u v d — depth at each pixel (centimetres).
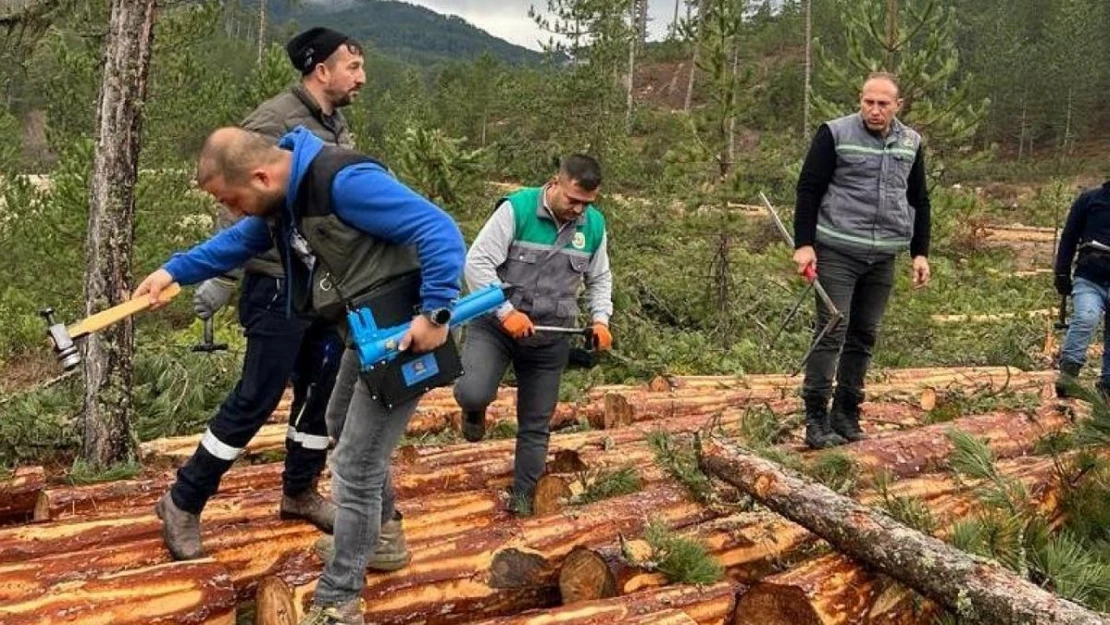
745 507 402
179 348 734
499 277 427
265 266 338
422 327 269
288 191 271
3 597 311
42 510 423
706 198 1121
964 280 1395
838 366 534
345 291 278
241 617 348
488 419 639
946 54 1103
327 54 381
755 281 1191
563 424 667
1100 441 463
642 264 1218
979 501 407
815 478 438
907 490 445
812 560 349
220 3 1200
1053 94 4734
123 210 489
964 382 776
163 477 469
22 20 570
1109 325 703
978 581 299
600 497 436
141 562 344
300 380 373
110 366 497
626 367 906
